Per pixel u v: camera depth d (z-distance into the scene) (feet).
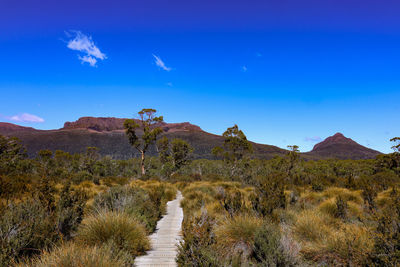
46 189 20.52
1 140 118.93
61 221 17.90
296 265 14.39
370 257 13.28
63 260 12.76
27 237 14.96
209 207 32.60
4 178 26.48
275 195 27.89
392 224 13.66
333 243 16.06
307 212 25.88
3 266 12.80
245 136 142.61
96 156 144.77
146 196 38.60
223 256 16.19
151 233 24.88
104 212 21.04
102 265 12.86
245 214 21.50
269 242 15.53
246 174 101.14
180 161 179.32
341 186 56.34
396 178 68.23
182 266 14.83
